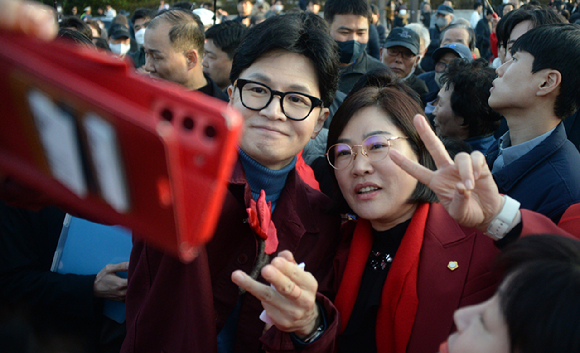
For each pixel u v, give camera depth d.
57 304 1.80
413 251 1.43
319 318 1.29
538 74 1.81
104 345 1.90
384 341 1.42
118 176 0.54
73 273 1.86
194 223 0.55
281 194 1.61
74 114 0.53
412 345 1.37
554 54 1.78
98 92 0.52
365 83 1.85
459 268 1.37
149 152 0.51
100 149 0.53
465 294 1.34
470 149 2.36
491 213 1.17
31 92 0.55
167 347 1.33
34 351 1.81
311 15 1.69
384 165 1.45
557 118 1.87
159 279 1.33
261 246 1.39
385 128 1.47
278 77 1.43
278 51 1.44
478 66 2.69
